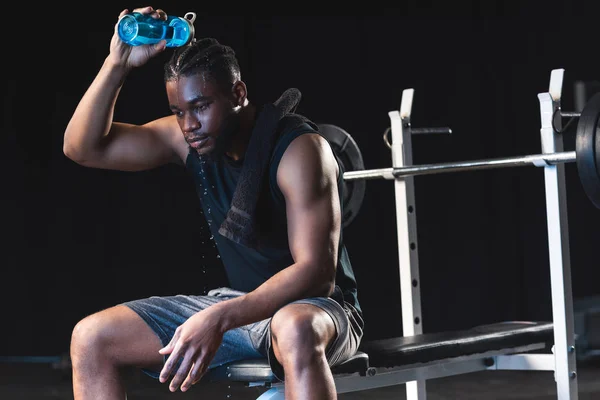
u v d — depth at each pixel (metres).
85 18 5.95
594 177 2.55
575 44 5.90
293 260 2.27
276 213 2.20
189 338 1.93
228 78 2.13
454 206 6.23
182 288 6.05
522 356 2.97
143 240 6.06
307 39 6.07
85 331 2.12
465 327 6.23
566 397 2.82
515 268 6.21
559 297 2.80
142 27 2.12
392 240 6.18
